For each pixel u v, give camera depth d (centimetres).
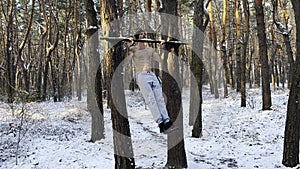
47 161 838
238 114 1564
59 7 2819
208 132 1146
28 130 1164
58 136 1127
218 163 841
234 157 898
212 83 1870
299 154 845
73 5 2730
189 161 840
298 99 767
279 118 1386
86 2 991
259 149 968
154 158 866
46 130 1206
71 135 1156
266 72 1598
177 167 755
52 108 1742
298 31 752
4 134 1087
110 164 821
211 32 2303
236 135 1159
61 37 3316
